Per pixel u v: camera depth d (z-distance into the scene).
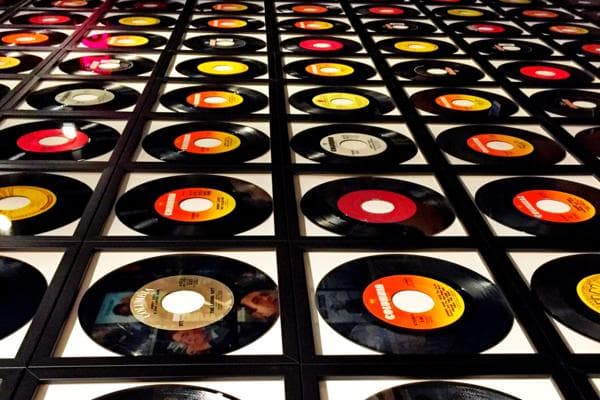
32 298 0.80
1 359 0.70
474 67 1.78
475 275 0.89
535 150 1.29
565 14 2.38
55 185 1.06
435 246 0.95
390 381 0.70
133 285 0.82
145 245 0.91
